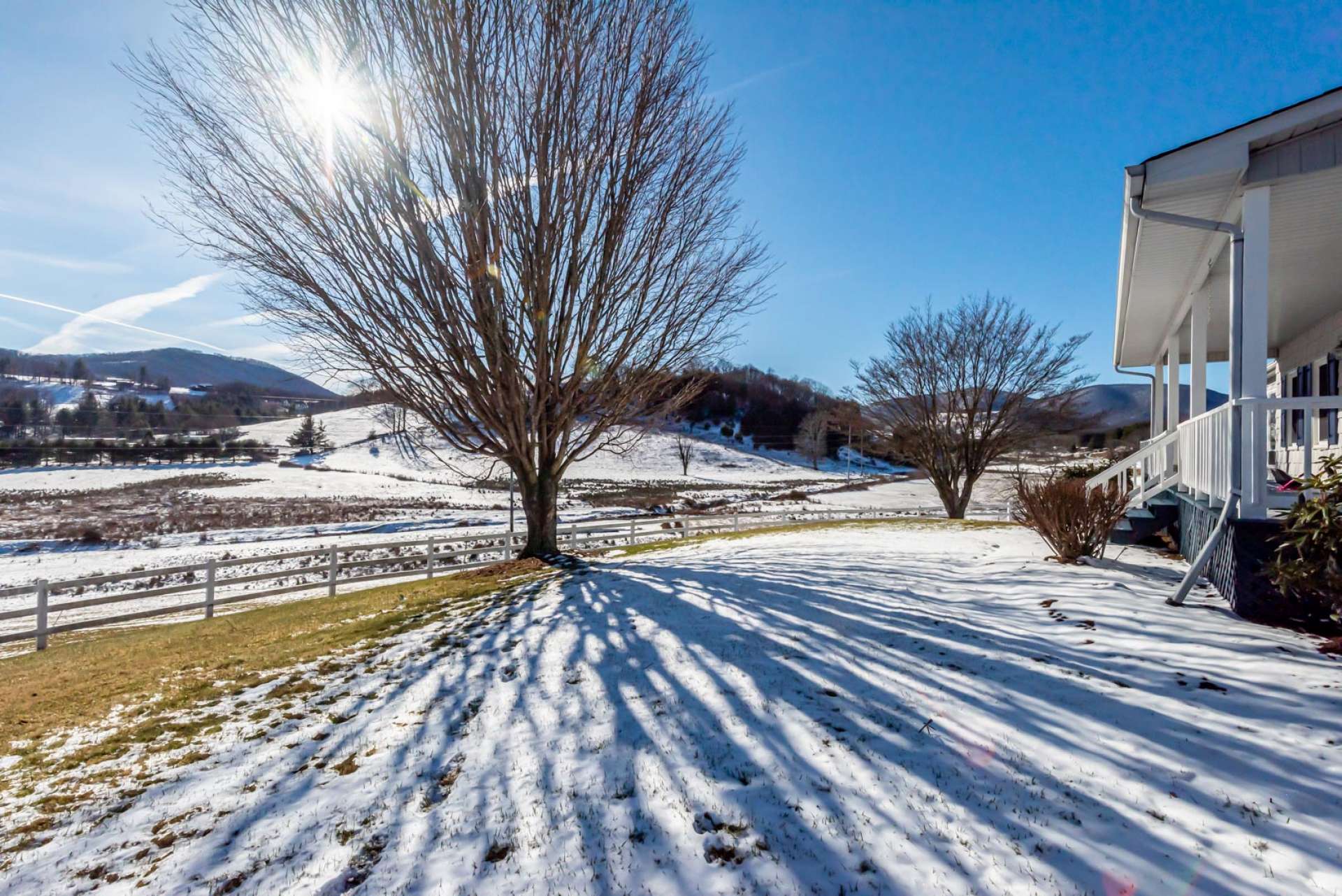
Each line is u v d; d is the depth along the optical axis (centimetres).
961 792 339
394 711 536
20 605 1800
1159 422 1429
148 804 411
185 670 752
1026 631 584
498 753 437
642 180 1217
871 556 1143
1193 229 762
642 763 404
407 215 1080
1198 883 256
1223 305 1056
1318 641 487
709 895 280
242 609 1428
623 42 1163
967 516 2928
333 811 382
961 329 2484
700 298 1339
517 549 1673
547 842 330
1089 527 880
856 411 2791
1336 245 804
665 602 820
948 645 566
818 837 313
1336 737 348
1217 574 646
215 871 331
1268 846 273
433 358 1175
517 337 1217
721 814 340
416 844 340
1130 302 1060
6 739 573
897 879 278
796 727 432
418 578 1602
